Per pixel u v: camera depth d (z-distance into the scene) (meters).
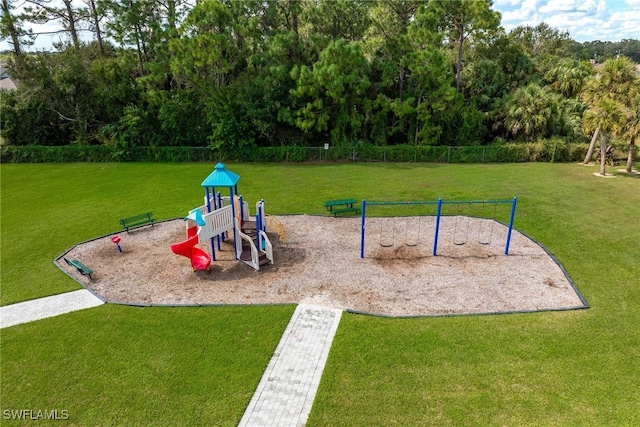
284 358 8.73
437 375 8.16
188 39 27.44
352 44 26.84
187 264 13.16
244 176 24.83
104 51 34.56
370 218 17.06
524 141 29.53
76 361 8.74
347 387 7.90
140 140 30.23
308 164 28.30
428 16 26.84
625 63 21.83
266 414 7.33
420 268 12.63
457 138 30.47
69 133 32.78
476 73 32.28
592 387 7.81
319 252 13.83
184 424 7.12
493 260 13.09
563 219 16.34
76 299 11.17
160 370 8.43
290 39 27.94
